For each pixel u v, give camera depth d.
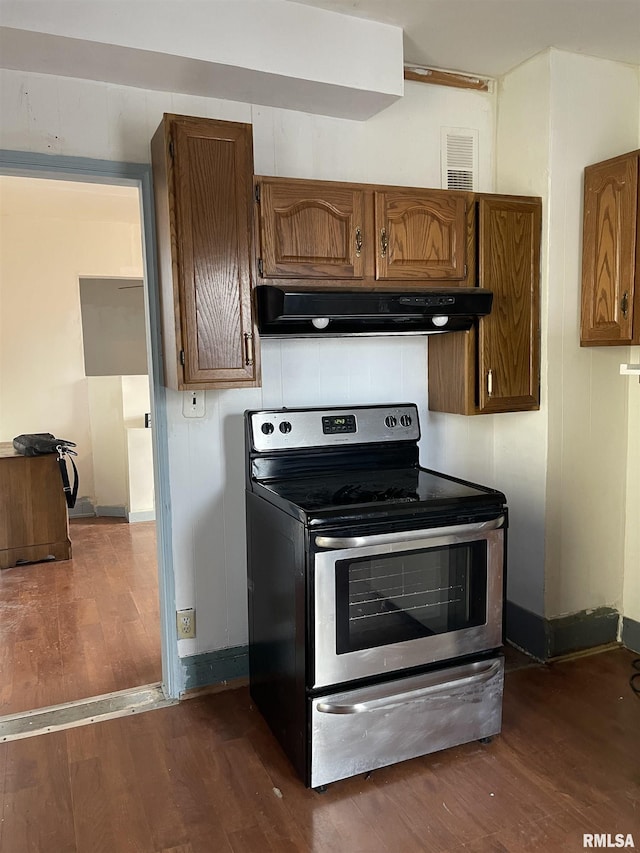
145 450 5.09
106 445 5.29
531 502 2.72
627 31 2.33
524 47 2.46
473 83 2.72
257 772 2.00
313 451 2.44
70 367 5.23
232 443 2.47
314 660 1.84
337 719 1.88
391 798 1.87
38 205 4.55
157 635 3.00
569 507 2.70
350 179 2.55
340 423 2.49
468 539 2.02
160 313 2.27
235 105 2.34
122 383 5.20
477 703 2.09
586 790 1.90
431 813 1.81
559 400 2.63
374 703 1.92
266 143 2.40
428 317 2.34
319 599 1.83
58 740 2.17
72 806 1.85
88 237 5.21
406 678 1.98
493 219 2.47
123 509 5.34
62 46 1.87
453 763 2.04
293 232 2.17
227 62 2.01
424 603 1.99
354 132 2.55
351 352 2.65
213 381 2.09
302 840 1.71
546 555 2.66
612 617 2.85
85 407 5.28
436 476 2.44
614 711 2.32
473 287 2.46
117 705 2.39
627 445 2.81
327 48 2.15
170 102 2.24
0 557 3.97
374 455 2.56
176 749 2.12
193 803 1.86
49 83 2.08
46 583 3.71
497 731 2.14
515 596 2.84
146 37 1.90
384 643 1.93
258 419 2.37
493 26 2.28
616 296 2.46
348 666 1.89
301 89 2.21
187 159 1.98
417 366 2.78
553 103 2.49
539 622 2.71
